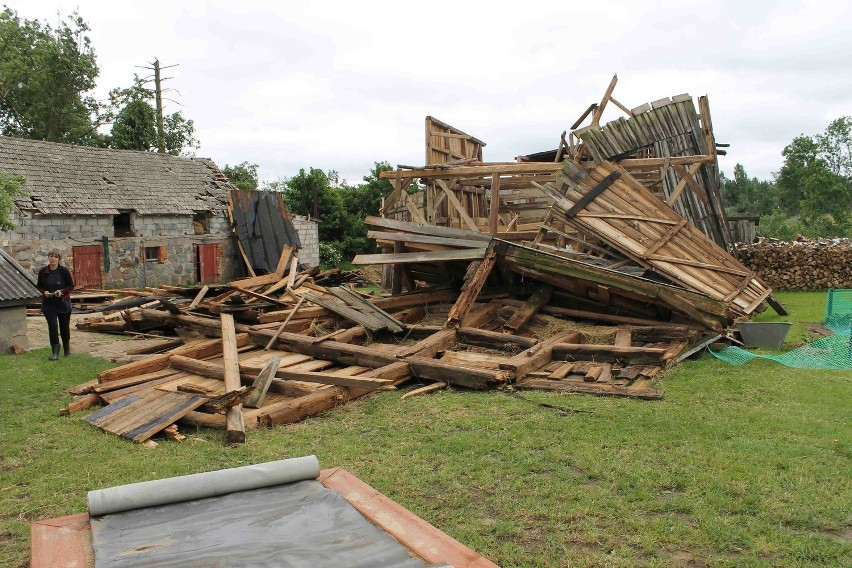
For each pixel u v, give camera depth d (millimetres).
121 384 7977
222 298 12430
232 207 28125
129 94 42094
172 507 3127
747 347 9938
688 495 4352
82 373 9211
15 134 39500
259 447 5828
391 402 7328
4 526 4273
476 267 11156
